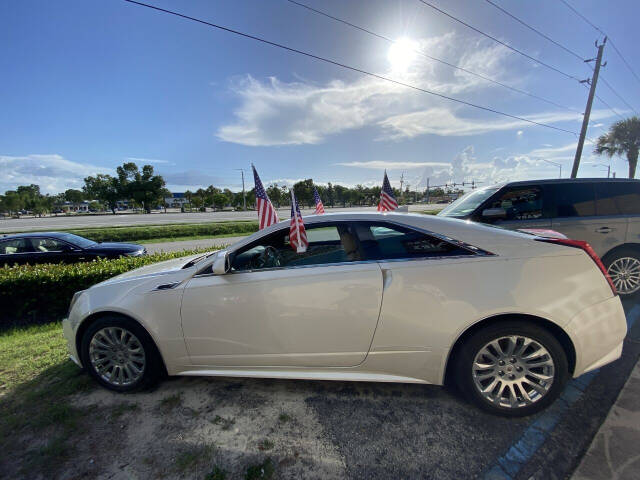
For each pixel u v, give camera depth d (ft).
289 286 7.21
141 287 8.03
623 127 65.36
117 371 8.25
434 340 6.88
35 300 15.23
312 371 7.48
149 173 208.23
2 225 99.50
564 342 6.89
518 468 5.60
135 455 6.13
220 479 5.53
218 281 7.56
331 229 7.96
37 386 8.54
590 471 5.46
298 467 5.75
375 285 6.98
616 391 7.57
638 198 14.02
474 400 6.91
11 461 6.08
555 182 14.53
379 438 6.39
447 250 7.16
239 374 7.72
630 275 13.51
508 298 6.64
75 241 25.75
